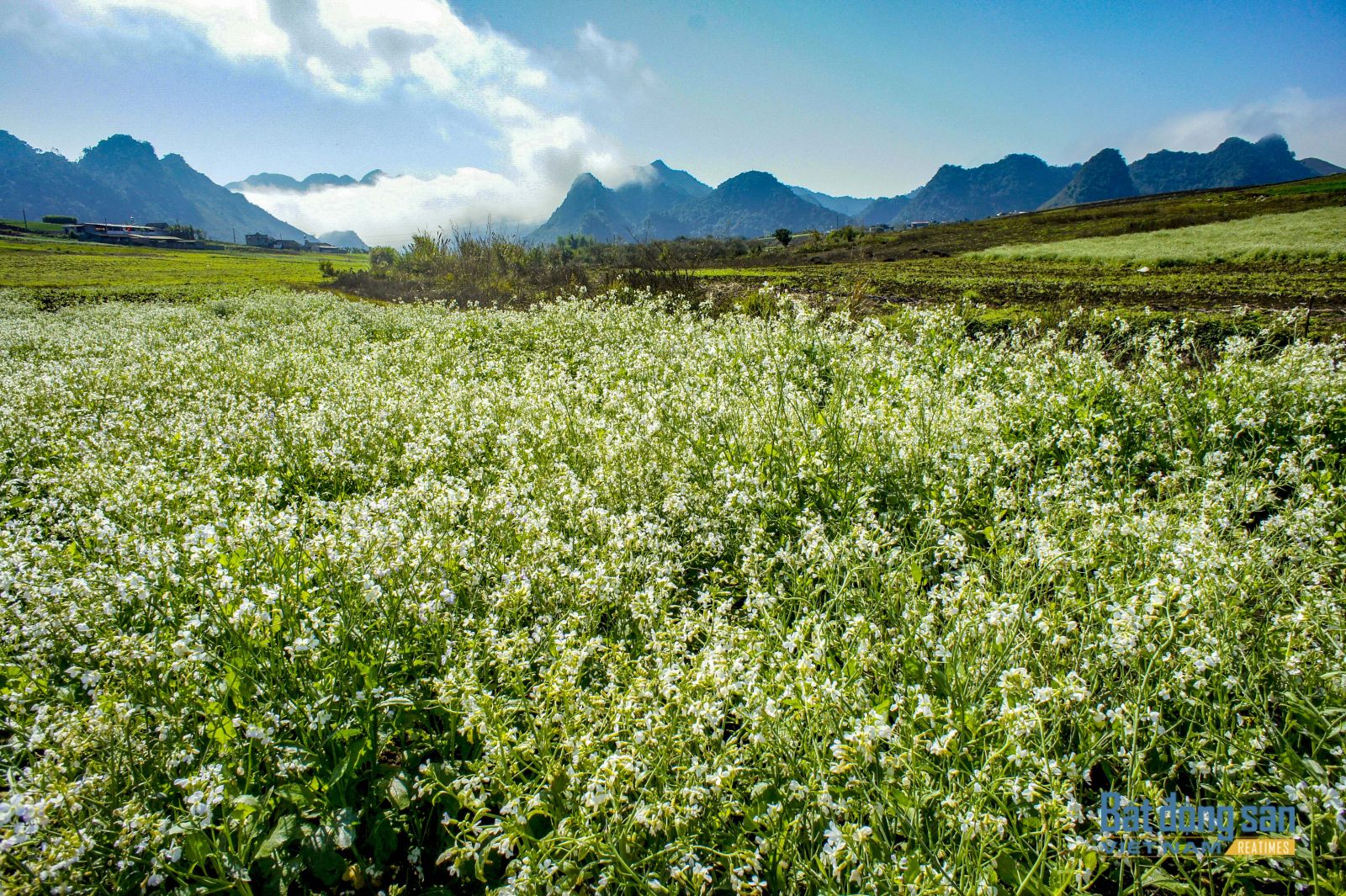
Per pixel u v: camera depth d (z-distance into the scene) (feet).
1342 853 7.13
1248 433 18.47
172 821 7.98
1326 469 15.38
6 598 10.37
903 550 13.28
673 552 13.87
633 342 35.99
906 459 16.72
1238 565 10.45
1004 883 7.08
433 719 10.37
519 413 22.81
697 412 20.63
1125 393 20.77
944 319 31.24
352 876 8.59
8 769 8.16
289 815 8.56
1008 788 7.53
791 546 13.88
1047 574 11.33
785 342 29.32
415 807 9.23
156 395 28.76
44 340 46.78
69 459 20.67
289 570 11.32
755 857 7.23
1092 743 8.61
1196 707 8.90
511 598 11.09
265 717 8.77
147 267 180.96
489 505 13.96
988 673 9.18
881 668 9.79
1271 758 8.16
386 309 67.41
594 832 7.58
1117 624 9.05
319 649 10.02
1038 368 23.13
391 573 10.78
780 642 10.34
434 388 28.53
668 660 10.05
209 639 10.17
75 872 7.29
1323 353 21.01
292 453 20.18
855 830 7.02
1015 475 16.34
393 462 19.74
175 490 15.35
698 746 8.63
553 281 72.28
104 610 10.52
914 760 7.97
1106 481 16.72
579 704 8.86
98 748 8.16
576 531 14.55
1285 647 9.41
